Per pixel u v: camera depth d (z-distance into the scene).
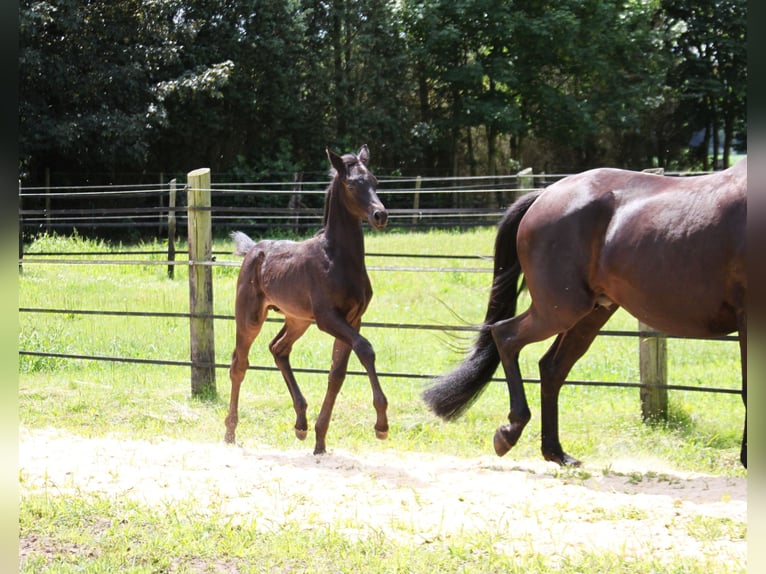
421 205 26.78
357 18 26.42
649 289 5.78
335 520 5.03
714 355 10.86
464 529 4.85
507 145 30.97
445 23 28.06
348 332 6.41
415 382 9.38
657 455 6.84
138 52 21.14
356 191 6.34
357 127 26.53
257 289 7.12
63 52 20.55
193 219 8.97
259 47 23.77
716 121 31.89
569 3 27.67
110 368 10.20
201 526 4.86
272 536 4.72
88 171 22.89
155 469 6.16
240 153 25.77
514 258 6.64
